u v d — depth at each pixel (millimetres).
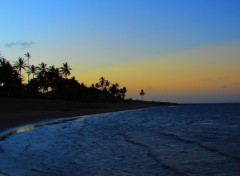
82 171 17734
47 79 141875
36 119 66750
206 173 17312
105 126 51812
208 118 75875
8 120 61656
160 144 29016
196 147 27047
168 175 16891
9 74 121625
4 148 26188
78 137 35156
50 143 29750
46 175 16656
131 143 29828
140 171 17797
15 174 16750
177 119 72188
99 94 179250
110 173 17312
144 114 98438
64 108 114375
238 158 21656
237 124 56125
